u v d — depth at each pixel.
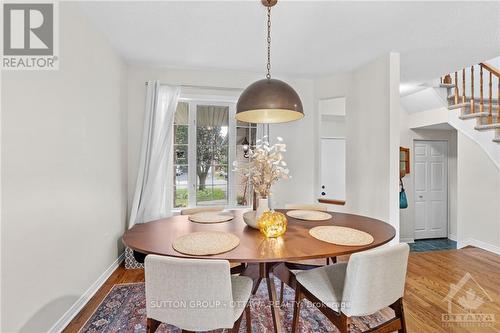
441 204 4.86
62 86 1.74
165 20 2.12
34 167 1.47
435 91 3.74
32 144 1.46
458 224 3.83
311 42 2.51
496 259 3.06
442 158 4.85
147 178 3.01
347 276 1.22
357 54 2.78
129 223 2.96
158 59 2.92
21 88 1.39
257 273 1.92
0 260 1.25
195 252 1.27
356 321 1.86
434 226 4.84
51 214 1.62
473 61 2.95
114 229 2.68
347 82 3.38
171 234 1.60
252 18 2.09
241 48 2.64
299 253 1.27
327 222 1.92
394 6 1.92
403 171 4.60
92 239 2.16
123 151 2.96
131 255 2.73
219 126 3.54
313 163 3.68
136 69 3.14
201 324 1.13
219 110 3.53
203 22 2.15
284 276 1.75
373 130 2.96
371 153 3.00
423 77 3.43
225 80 3.37
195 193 3.47
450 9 1.95
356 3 1.88
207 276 1.08
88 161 2.09
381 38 2.42
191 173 3.45
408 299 2.13
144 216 2.99
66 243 1.78
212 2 1.88
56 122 1.67
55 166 1.66
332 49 2.66
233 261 1.20
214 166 3.53
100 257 2.33
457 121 3.67
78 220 1.93
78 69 1.94
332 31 2.29
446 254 3.25
